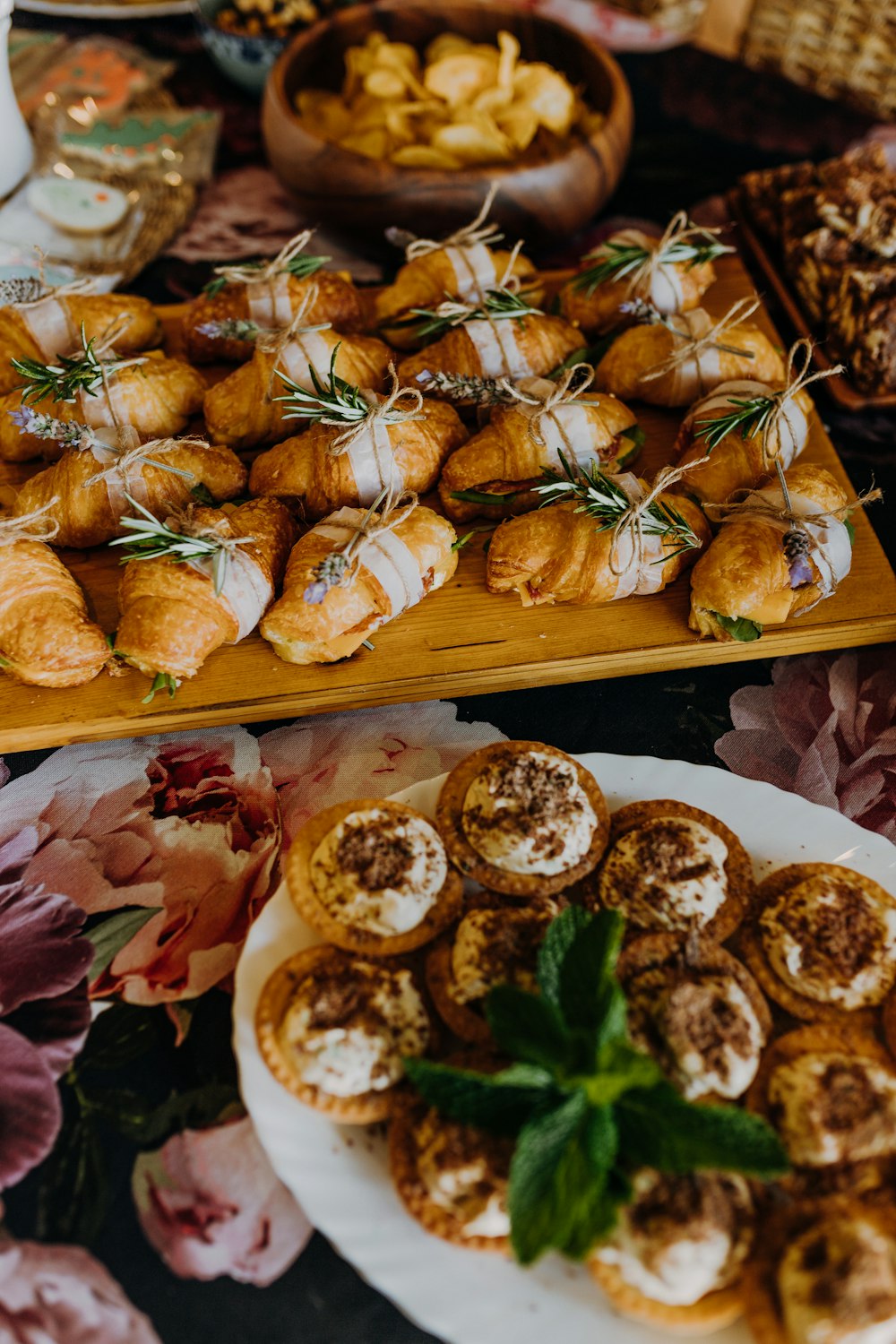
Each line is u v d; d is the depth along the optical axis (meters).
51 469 0.67
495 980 0.54
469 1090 0.49
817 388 0.76
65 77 0.89
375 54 0.81
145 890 0.59
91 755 0.63
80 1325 0.51
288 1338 0.51
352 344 0.70
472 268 0.73
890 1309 0.47
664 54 0.94
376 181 0.74
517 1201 0.47
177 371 0.70
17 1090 0.55
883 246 0.75
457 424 0.70
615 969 0.54
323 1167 0.52
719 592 0.63
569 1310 0.50
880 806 0.62
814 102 0.92
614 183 0.79
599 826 0.58
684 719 0.65
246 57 0.85
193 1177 0.53
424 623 0.65
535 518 0.65
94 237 0.80
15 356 0.71
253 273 0.72
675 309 0.74
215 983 0.57
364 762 0.63
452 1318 0.49
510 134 0.78
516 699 0.65
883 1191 0.51
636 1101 0.49
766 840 0.59
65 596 0.63
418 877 0.56
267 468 0.68
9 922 0.58
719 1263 0.49
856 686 0.66
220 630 0.62
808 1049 0.53
